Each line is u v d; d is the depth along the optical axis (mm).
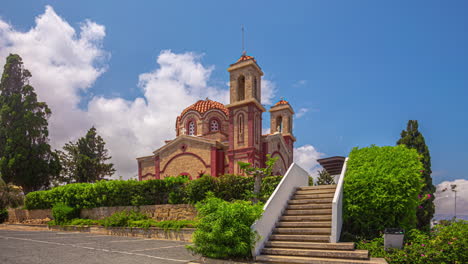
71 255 10227
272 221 10227
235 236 8586
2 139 36750
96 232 18797
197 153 27734
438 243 8602
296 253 8594
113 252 10867
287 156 33031
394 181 10023
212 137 31906
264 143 27562
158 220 18203
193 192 17156
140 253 10648
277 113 36594
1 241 14211
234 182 16609
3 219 28000
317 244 8812
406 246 8797
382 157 11180
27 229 23266
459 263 7895
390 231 9188
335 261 7789
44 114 39438
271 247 9219
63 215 21484
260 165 26859
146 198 19141
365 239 9977
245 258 8805
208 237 8688
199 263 8922
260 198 15016
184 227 15211
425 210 17344
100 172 45219
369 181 10453
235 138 26375
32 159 36062
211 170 26531
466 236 8398
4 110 36688
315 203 11430
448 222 10758
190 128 34062
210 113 33500
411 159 10664
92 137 47594
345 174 11648
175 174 28594
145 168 31938
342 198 10852
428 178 18562
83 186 22688
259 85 28109
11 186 31797
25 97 38188
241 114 26641
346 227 10969
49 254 10414
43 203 25297
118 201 20266
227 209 8922
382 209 10141
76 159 43281
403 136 20375
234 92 27062
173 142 29062
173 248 11914
